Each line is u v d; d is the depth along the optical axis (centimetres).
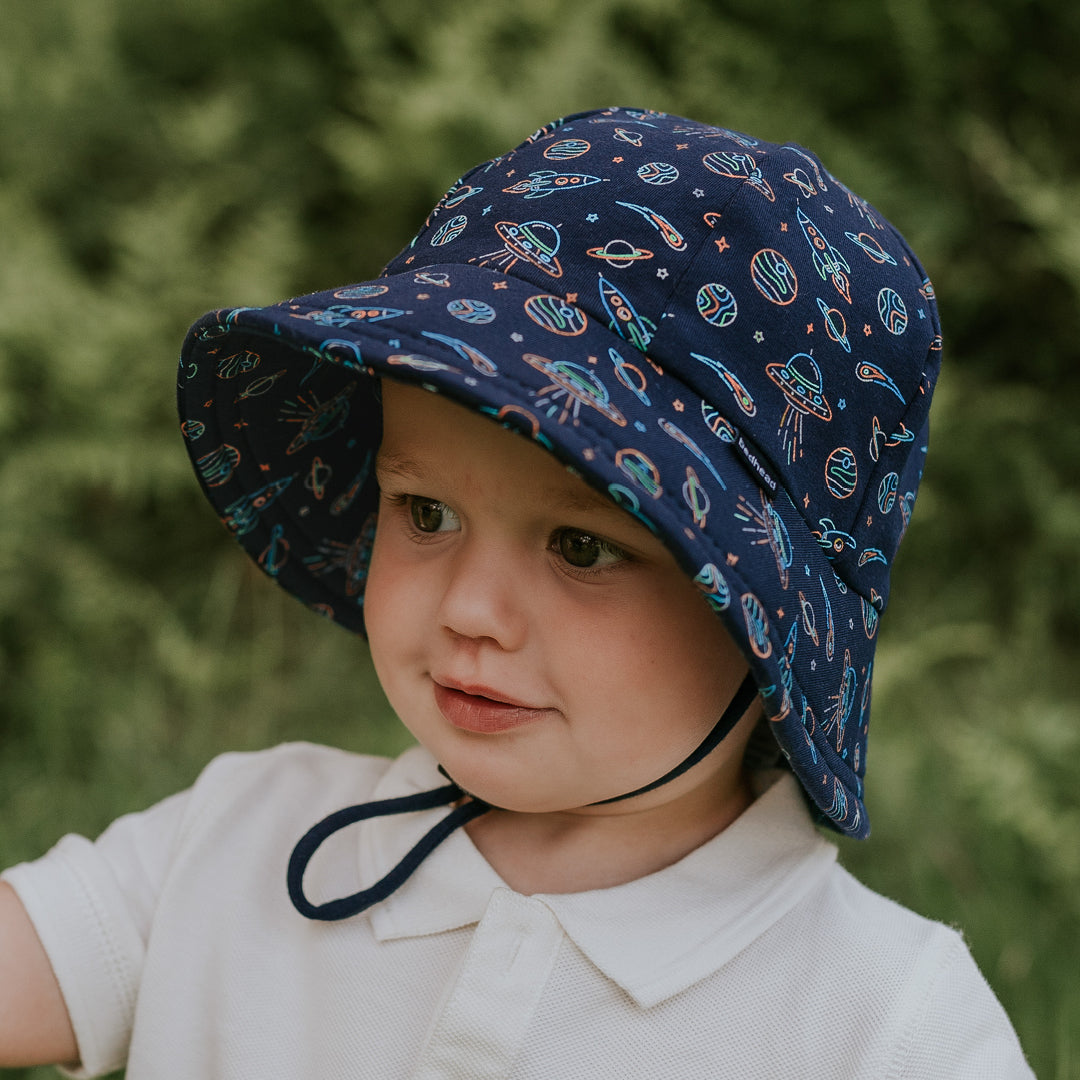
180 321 319
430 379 93
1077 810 243
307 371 129
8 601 294
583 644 105
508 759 109
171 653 293
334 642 312
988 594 319
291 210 349
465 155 320
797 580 104
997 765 244
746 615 95
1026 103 333
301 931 122
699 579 92
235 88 354
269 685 301
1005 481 319
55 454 306
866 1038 107
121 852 134
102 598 301
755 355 106
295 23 363
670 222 108
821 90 338
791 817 121
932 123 332
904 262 123
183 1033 123
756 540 100
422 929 117
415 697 114
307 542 143
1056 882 231
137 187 352
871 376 113
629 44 348
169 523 330
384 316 101
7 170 345
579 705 107
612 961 109
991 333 336
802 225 113
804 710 104
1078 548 311
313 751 146
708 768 116
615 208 109
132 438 314
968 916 222
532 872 119
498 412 92
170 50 368
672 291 105
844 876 123
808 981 110
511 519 106
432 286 106
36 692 286
